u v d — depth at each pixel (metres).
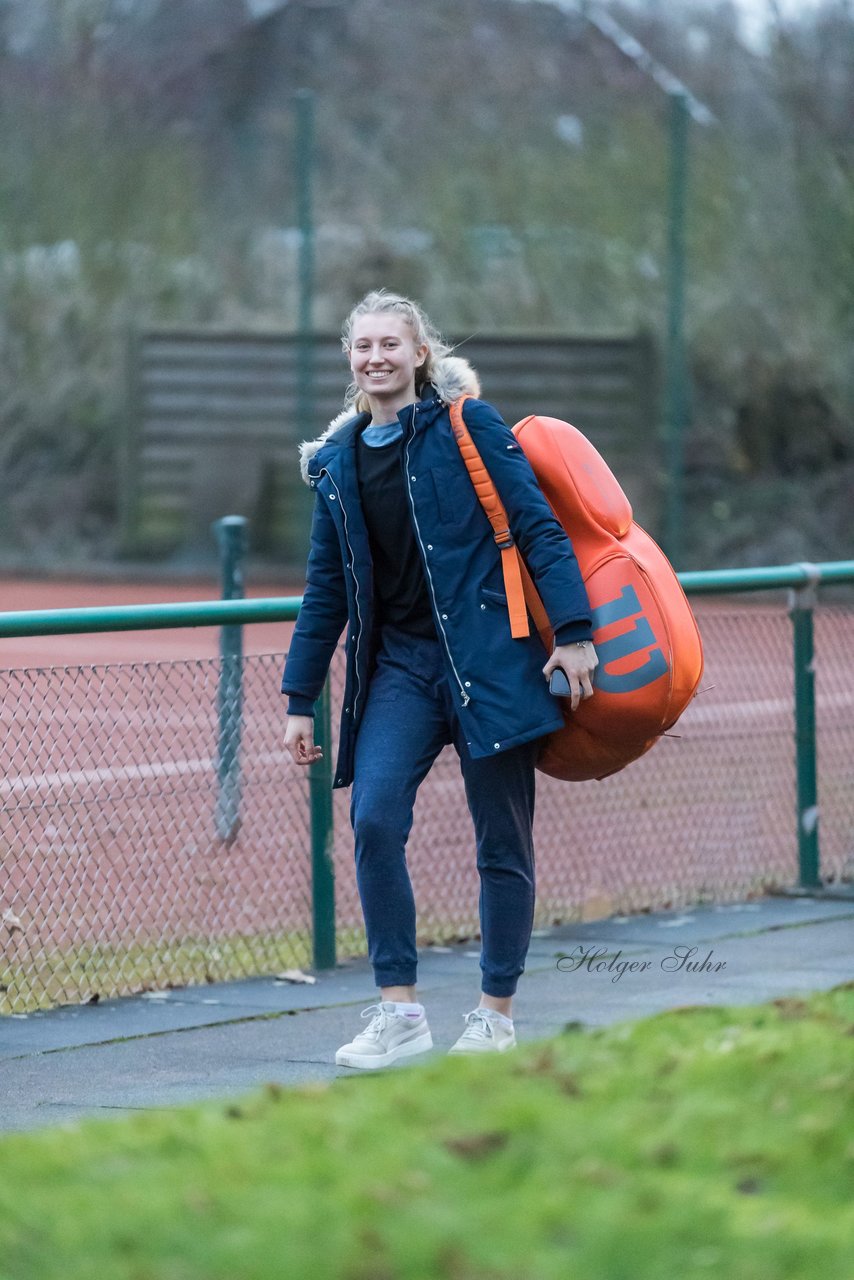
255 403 76.44
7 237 78.12
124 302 77.62
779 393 74.06
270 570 74.62
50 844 16.83
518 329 74.50
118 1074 13.79
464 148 75.75
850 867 22.31
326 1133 8.80
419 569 13.34
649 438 73.75
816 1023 10.65
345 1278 7.17
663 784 21.56
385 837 13.29
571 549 13.02
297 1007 16.16
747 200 72.56
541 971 17.14
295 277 77.00
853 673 22.19
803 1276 7.29
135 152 77.75
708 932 19.14
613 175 74.00
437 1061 10.16
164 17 79.62
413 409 13.09
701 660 13.41
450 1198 7.89
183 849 17.84
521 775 13.41
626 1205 7.76
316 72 77.38
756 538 73.62
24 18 78.31
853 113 71.69
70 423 78.94
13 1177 8.41
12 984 16.33
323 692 17.88
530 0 76.44
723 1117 8.86
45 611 15.90
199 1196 7.96
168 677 17.58
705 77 73.56
